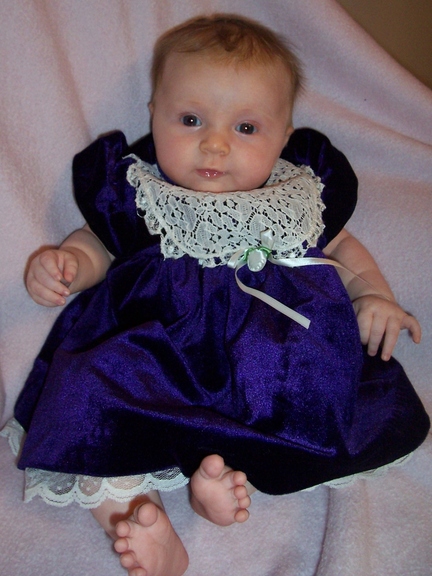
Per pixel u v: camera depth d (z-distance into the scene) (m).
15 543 0.86
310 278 1.00
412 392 0.99
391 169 1.18
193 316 0.96
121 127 1.11
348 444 0.89
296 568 0.85
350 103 1.18
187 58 0.96
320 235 1.04
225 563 0.86
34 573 0.83
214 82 0.94
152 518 0.76
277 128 1.00
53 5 0.99
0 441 1.01
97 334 0.99
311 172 1.09
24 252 1.00
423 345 1.15
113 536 0.84
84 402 0.83
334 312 0.96
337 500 0.90
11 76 0.95
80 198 1.01
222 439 0.84
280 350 0.89
